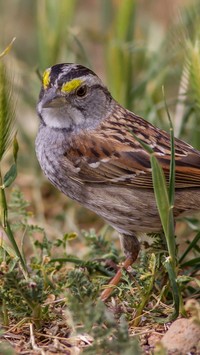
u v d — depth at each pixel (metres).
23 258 10.00
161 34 16.19
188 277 9.29
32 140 14.48
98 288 9.46
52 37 14.69
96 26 17.75
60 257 10.84
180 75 14.00
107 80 14.44
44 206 13.85
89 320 8.22
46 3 14.70
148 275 9.33
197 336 8.62
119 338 8.12
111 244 11.02
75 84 10.70
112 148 10.66
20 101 14.94
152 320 9.44
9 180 9.45
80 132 10.83
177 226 12.68
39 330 9.21
